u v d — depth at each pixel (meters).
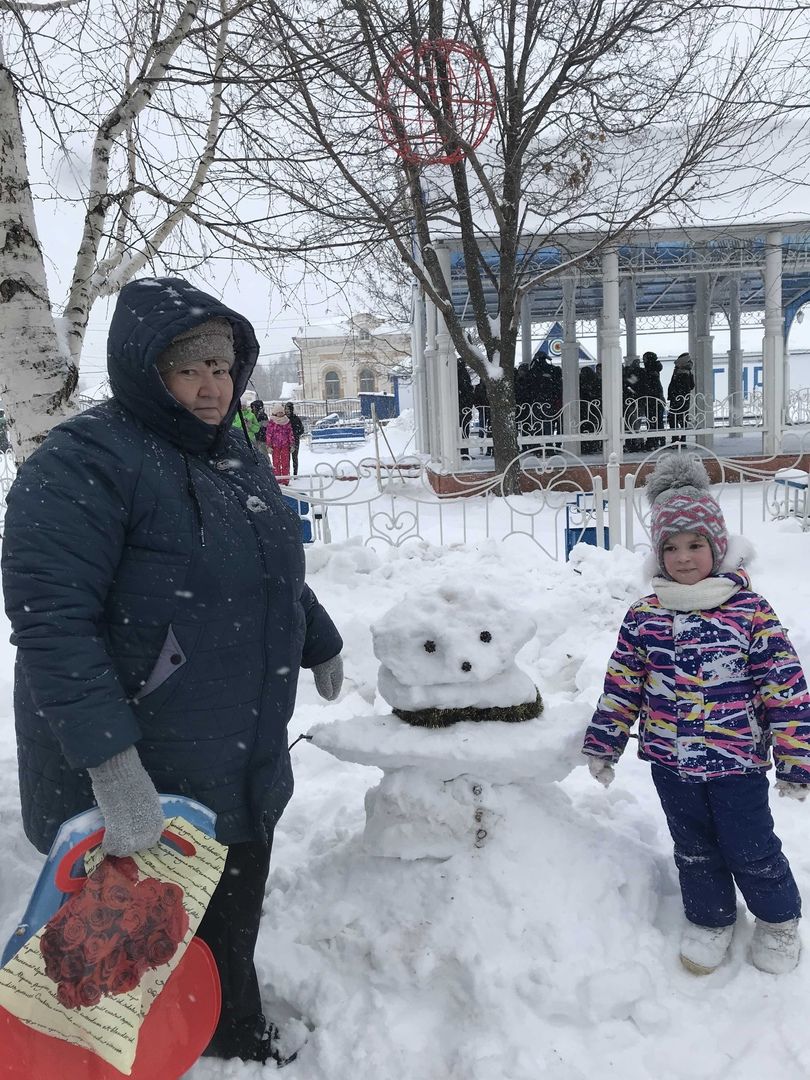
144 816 1.59
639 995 2.07
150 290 1.78
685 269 13.34
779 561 5.80
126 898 1.62
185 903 1.70
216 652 1.82
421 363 17.39
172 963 1.72
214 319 1.84
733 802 2.21
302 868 2.66
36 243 4.08
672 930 2.34
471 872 2.30
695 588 2.29
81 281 4.66
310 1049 2.08
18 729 1.86
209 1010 1.89
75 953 1.56
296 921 2.42
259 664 1.91
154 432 1.83
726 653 2.24
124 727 1.59
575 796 2.97
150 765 1.83
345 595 5.64
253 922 2.06
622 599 5.17
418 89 6.49
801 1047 1.95
